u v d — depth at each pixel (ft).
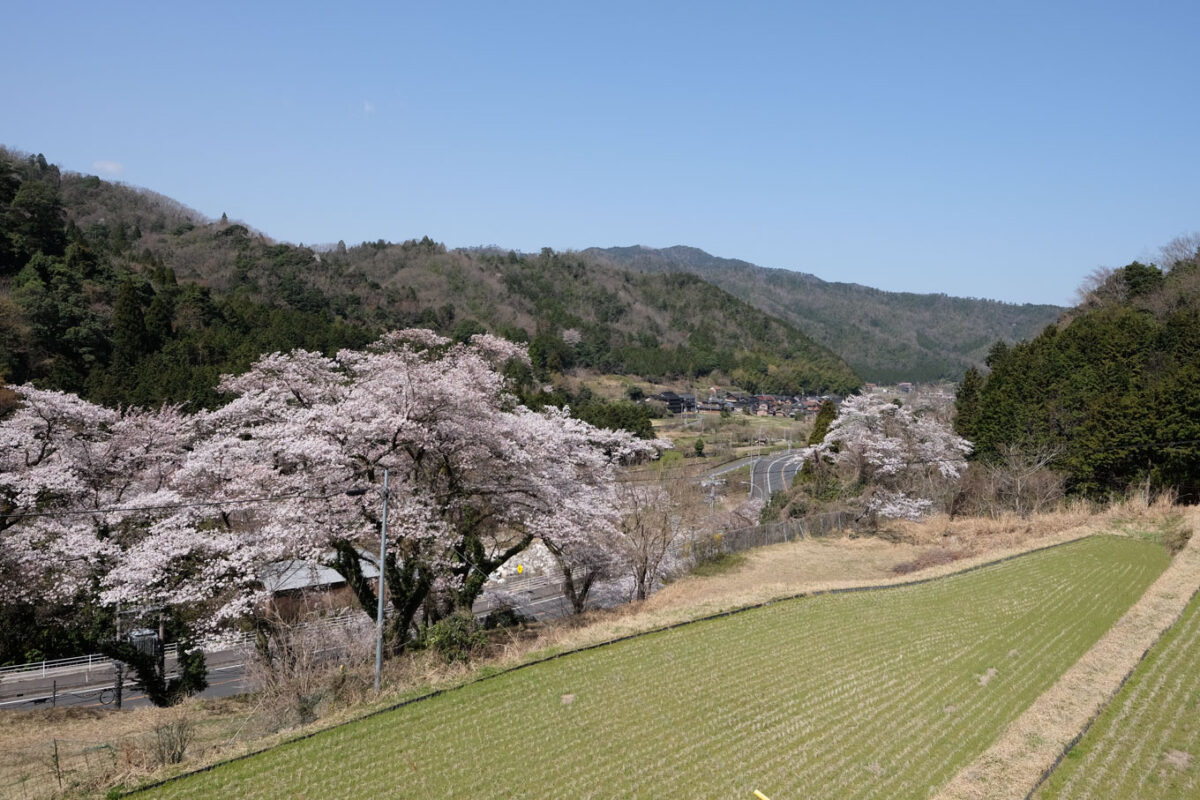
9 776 44.98
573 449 88.48
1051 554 94.58
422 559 67.72
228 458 67.77
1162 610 67.97
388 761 43.29
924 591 79.30
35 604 70.79
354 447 66.23
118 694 67.82
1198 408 111.34
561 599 109.19
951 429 153.07
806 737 46.21
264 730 48.44
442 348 120.16
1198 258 203.51
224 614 59.21
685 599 87.66
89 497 73.97
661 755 43.91
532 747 44.86
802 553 119.03
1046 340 164.76
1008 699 52.08
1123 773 42.09
